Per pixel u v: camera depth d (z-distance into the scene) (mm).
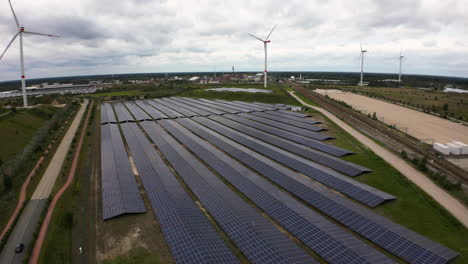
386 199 39562
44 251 31094
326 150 62531
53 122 93438
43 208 40594
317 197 40625
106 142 72375
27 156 60531
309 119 96062
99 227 35344
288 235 33344
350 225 34438
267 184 45750
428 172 50125
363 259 27797
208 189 44000
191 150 65250
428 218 36000
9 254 31141
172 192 42938
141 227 35000
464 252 29188
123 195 42094
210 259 28281
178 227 33344
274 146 68688
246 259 29328
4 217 38719
